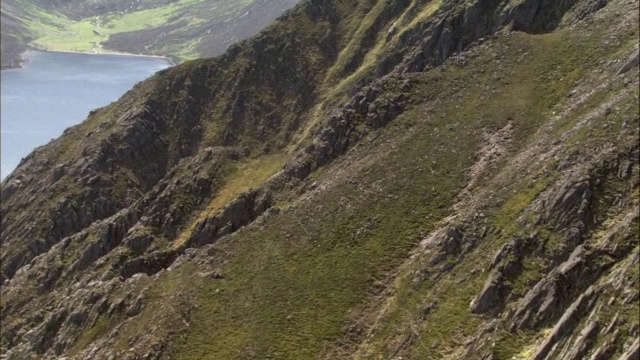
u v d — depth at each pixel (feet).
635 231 149.89
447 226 208.33
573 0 337.93
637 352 117.39
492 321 159.02
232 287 234.38
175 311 232.53
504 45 311.06
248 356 198.90
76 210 479.82
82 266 386.93
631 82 217.77
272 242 249.75
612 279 137.80
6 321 369.30
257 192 341.62
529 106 258.98
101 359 237.86
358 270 215.92
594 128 195.93
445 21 418.31
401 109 309.83
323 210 254.47
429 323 174.40
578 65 267.80
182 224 383.45
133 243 369.50
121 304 273.13
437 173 244.42
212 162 424.05
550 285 152.66
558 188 178.29
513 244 173.06
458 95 290.97
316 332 198.80
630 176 168.14
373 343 184.03
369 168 266.98
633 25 266.57
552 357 134.10
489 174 231.30
